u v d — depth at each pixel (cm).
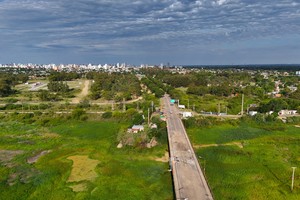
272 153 7762
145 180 6141
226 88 18562
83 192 5516
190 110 14050
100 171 6550
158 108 14388
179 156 7081
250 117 11744
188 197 4962
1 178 6278
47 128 10812
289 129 10519
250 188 5691
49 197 5391
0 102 16038
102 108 14150
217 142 8956
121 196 5384
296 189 5616
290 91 18575
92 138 9431
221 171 6575
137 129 9856
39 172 6631
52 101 16575
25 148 8488
